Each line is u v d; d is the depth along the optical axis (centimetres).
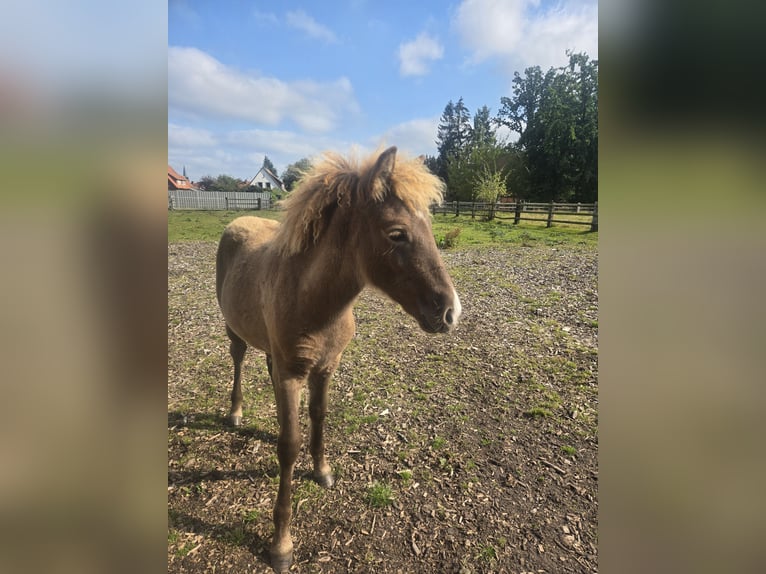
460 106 6369
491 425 327
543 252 1134
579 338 506
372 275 190
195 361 453
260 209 2634
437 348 482
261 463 286
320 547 221
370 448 301
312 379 244
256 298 247
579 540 223
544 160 3531
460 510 244
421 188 185
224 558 214
